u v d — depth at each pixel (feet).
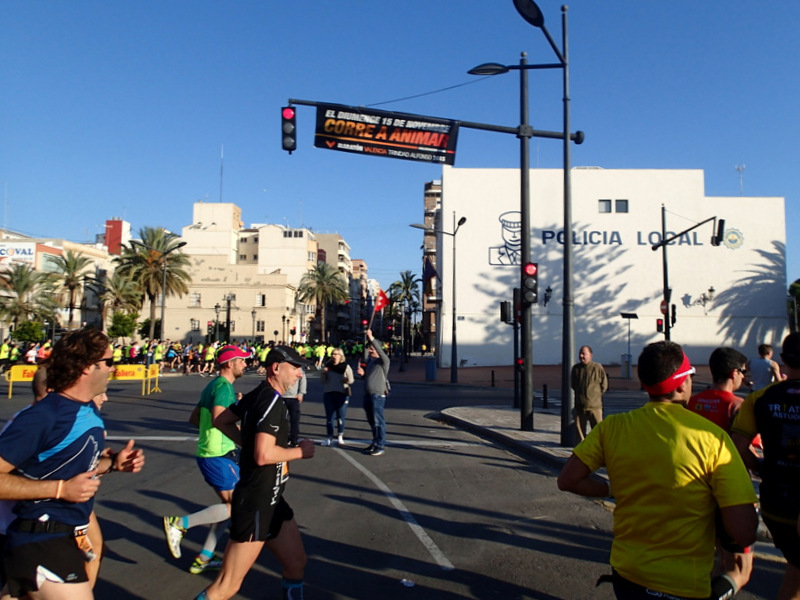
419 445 37.06
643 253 138.82
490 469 30.12
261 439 11.53
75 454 9.30
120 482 26.81
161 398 68.03
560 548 18.38
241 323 230.27
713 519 8.11
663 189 139.74
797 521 10.39
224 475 16.28
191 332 229.45
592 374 31.48
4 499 8.66
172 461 31.65
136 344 120.06
